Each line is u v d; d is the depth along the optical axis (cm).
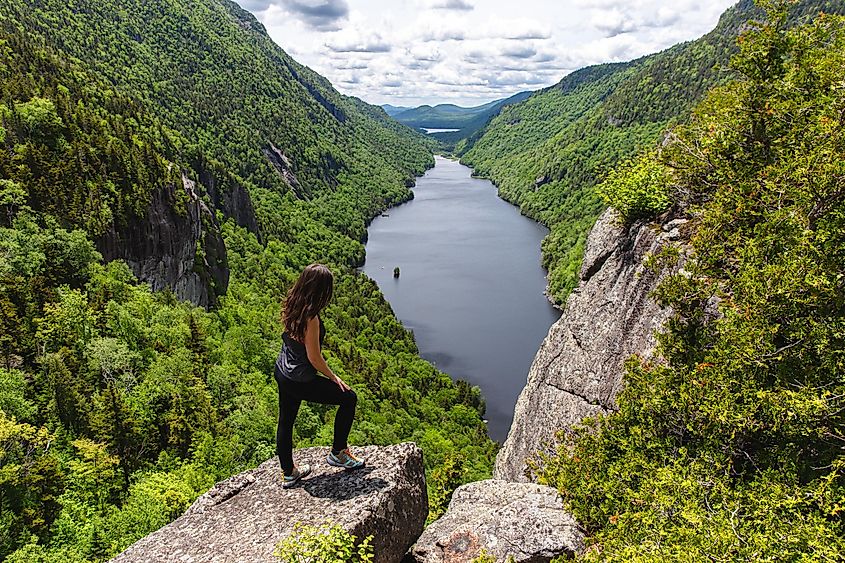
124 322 5225
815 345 898
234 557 708
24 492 3075
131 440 3878
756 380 962
